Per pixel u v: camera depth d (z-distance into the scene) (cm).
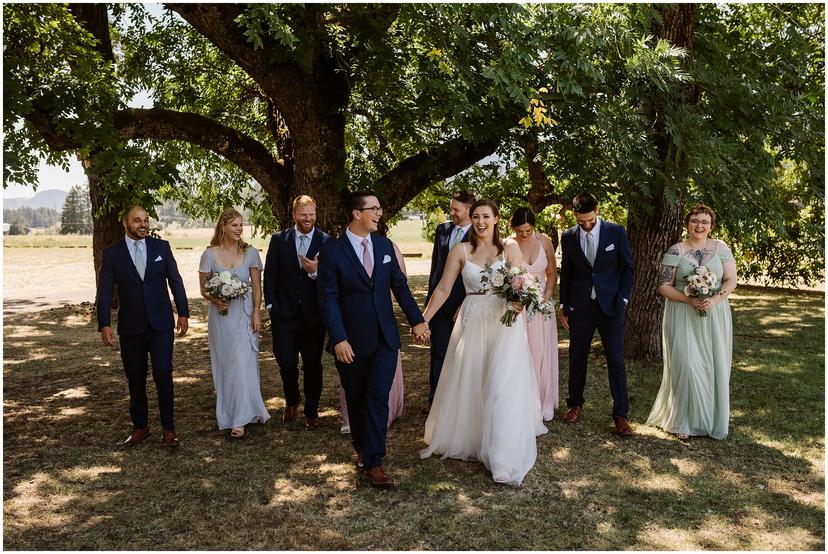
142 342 485
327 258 414
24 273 2389
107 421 558
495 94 597
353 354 412
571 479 421
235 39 725
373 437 411
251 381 524
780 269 1609
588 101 678
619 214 1150
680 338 502
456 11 582
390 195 923
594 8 671
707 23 818
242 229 530
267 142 1288
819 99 826
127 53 1206
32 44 745
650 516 369
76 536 348
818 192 748
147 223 488
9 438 512
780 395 619
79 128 700
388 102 870
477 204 455
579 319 532
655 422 532
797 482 416
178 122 902
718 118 709
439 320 564
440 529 354
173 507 385
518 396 428
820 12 925
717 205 661
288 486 414
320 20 739
